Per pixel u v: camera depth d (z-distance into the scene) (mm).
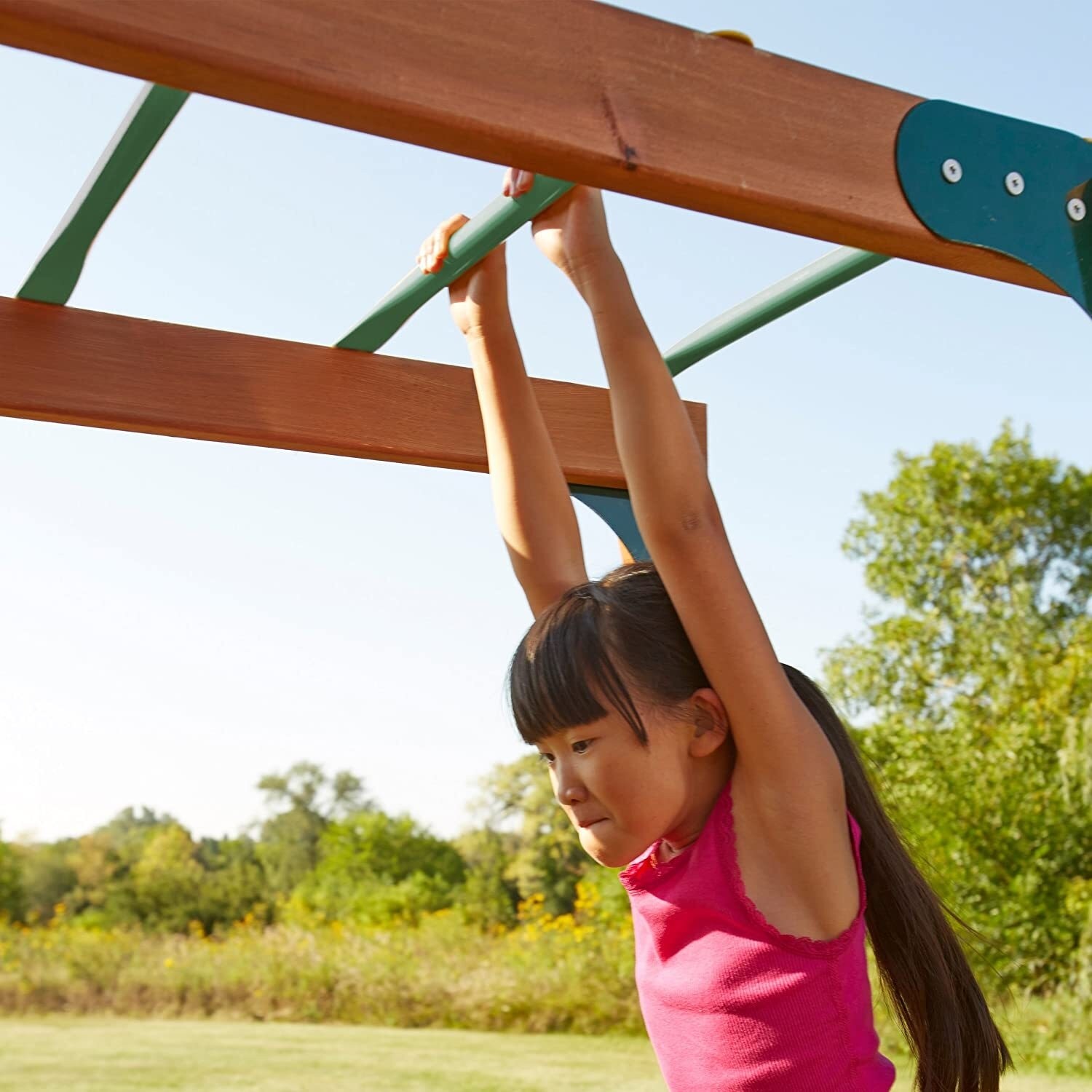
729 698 1175
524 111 1032
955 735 7586
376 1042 7781
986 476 11438
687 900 1215
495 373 1663
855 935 1209
